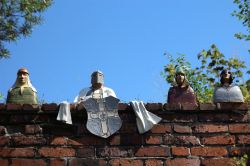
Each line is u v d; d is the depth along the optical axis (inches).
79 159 227.3
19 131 233.5
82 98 265.1
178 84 261.1
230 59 496.7
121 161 228.2
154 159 229.9
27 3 580.4
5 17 582.6
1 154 226.5
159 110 242.4
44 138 231.8
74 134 233.9
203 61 501.4
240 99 249.3
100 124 235.3
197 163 230.7
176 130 238.2
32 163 225.3
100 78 272.2
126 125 237.6
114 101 240.8
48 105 238.5
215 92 256.2
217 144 236.7
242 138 239.5
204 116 243.9
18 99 251.1
